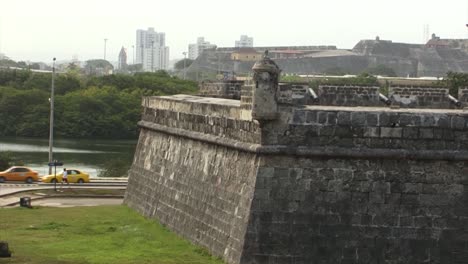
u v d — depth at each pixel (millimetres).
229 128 33656
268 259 29547
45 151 119875
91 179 73438
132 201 48906
